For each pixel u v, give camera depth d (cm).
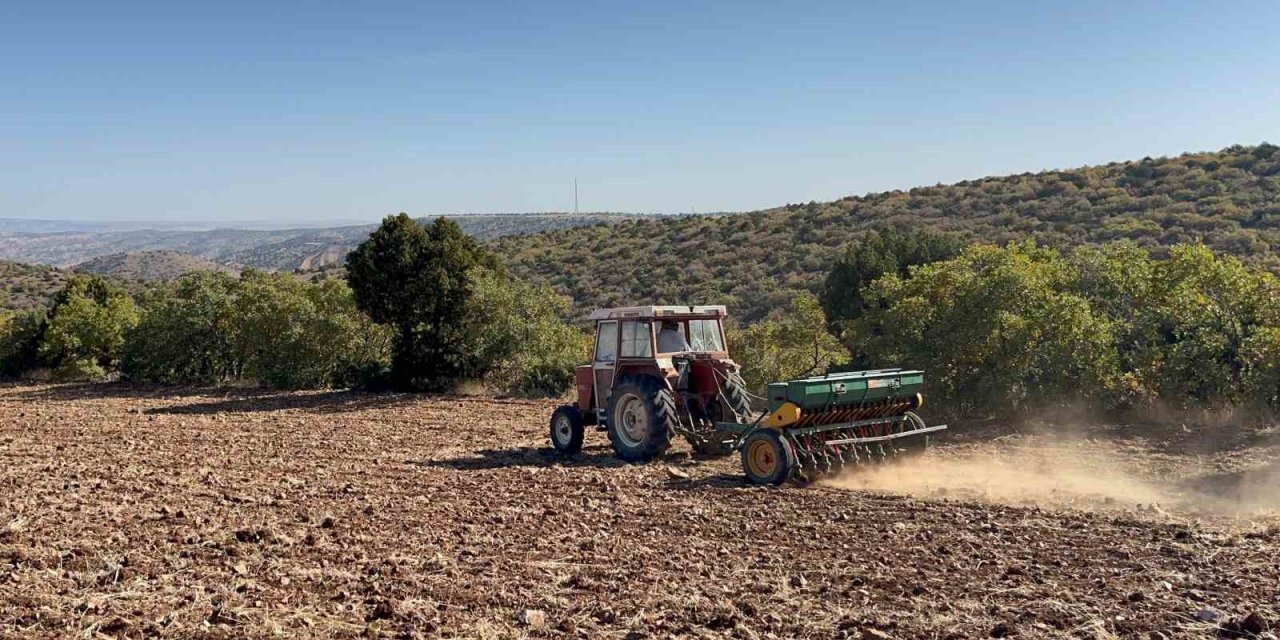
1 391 2847
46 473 1180
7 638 520
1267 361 1316
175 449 1437
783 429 1005
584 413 1309
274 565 689
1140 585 596
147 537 785
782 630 529
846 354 2064
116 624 543
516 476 1109
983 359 1502
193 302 2914
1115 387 1416
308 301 2714
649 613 561
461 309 2441
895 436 1052
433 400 2262
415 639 518
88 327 3400
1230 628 505
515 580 641
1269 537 708
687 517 854
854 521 821
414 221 2480
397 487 1047
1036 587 600
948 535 757
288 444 1494
